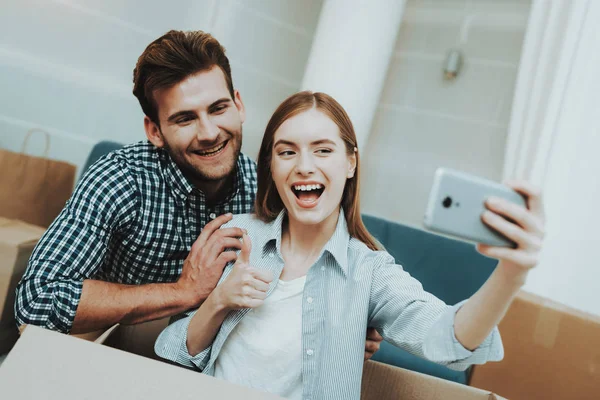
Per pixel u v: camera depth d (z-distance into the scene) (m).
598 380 1.47
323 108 0.96
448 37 2.88
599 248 2.06
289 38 2.91
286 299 0.95
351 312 0.91
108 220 1.18
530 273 2.10
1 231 1.72
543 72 2.20
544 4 2.24
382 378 0.93
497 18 2.76
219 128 1.18
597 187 2.07
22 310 1.06
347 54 2.44
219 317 0.94
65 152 2.59
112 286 1.11
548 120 2.13
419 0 2.96
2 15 2.46
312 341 0.91
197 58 1.13
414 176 2.90
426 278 1.92
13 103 2.51
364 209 3.00
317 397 0.88
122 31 2.61
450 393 0.86
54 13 2.52
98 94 2.60
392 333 0.87
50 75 2.54
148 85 1.15
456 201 0.60
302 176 0.94
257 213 1.10
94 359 0.58
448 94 2.85
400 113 2.96
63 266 1.09
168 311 1.09
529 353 1.56
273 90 2.92
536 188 0.62
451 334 0.72
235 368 0.94
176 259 1.31
